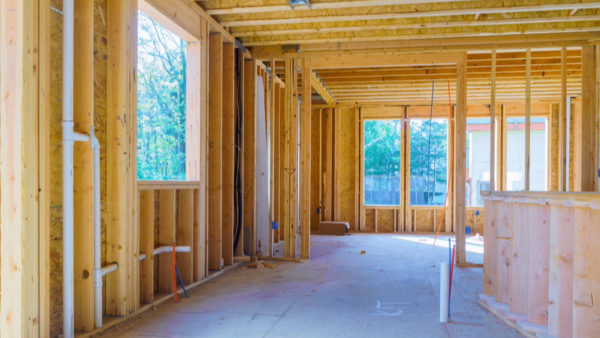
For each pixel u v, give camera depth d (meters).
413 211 10.10
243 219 6.26
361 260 6.07
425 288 4.38
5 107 2.38
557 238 2.66
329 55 6.10
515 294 3.27
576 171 9.22
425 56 5.88
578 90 8.61
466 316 3.43
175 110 6.70
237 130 5.90
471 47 5.75
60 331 2.84
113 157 3.22
